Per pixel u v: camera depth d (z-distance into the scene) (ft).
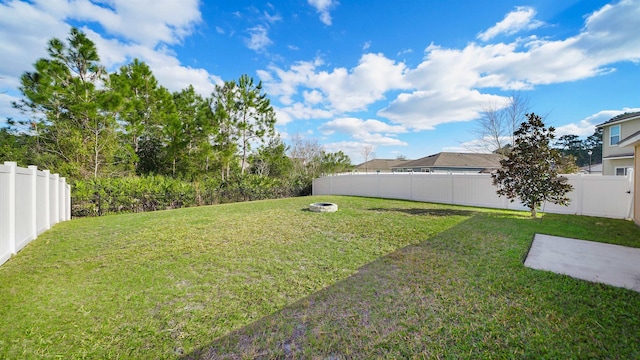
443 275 12.34
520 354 7.09
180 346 7.73
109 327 8.64
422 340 7.77
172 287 11.56
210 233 20.94
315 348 7.54
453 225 22.75
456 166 88.12
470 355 7.09
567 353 7.07
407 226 22.57
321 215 28.68
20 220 17.22
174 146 46.65
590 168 90.94
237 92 55.57
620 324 8.29
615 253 15.31
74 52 39.52
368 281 11.91
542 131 26.50
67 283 12.01
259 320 9.00
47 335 8.20
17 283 12.01
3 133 40.81
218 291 11.16
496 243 17.19
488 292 10.58
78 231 22.25
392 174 46.93
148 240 19.10
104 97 38.24
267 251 16.40
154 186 39.14
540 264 13.60
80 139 40.04
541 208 31.55
